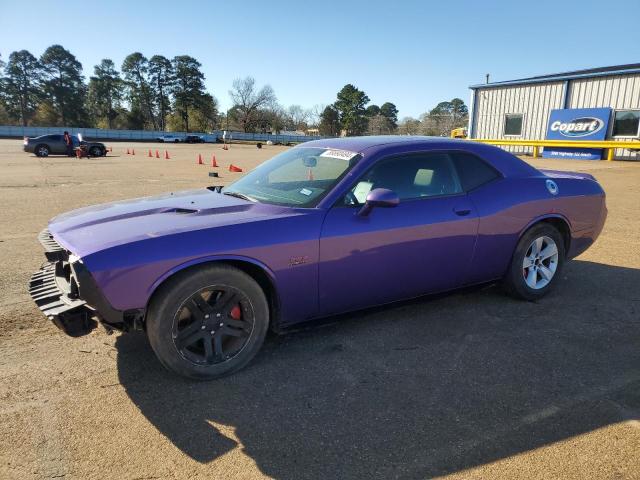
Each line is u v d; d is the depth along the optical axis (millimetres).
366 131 106312
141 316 2803
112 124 103625
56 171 17719
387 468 2277
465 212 3873
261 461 2324
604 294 4664
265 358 3357
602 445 2443
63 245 3010
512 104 27844
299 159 4082
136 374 3104
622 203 10266
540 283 4488
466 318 4066
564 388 2982
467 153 4117
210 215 3271
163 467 2275
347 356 3391
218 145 58625
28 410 2695
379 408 2762
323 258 3273
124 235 2904
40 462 2289
